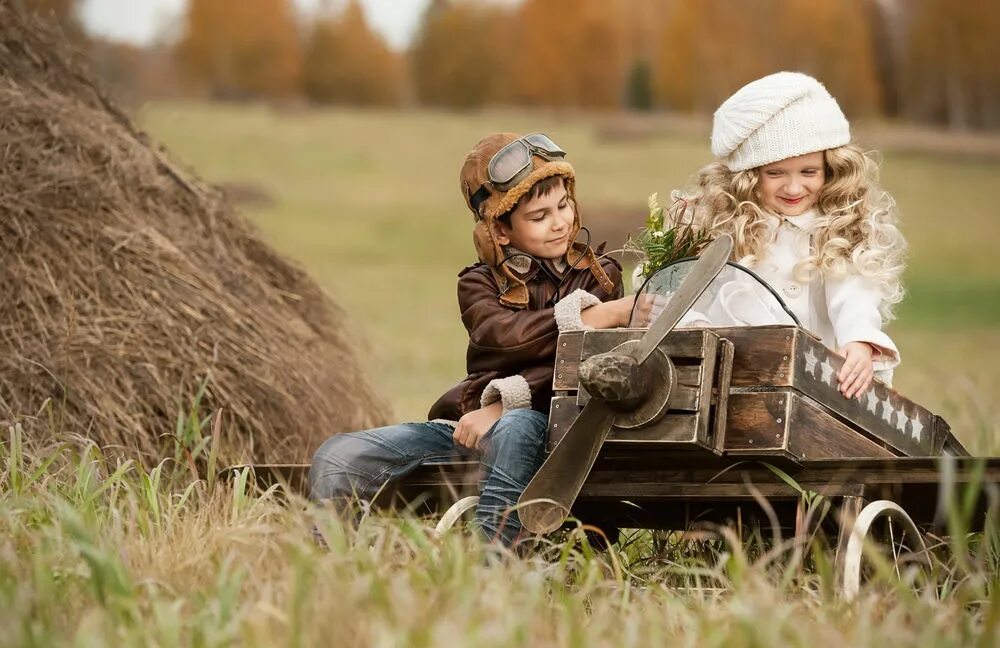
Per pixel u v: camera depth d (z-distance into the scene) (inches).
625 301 185.8
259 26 3858.3
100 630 128.0
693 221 208.1
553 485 163.3
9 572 144.2
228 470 198.7
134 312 240.8
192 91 3752.5
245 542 154.4
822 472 163.5
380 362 309.6
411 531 154.5
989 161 2234.3
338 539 148.9
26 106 251.4
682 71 3754.9
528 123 2519.7
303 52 4052.7
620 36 4062.5
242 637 127.0
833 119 204.2
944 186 2032.5
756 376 163.0
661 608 149.3
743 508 190.9
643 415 160.2
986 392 411.5
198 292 249.8
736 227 202.8
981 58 3592.5
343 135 2269.9
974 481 143.6
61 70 272.8
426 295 1290.6
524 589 142.9
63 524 161.2
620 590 154.4
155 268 247.4
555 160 193.2
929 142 2384.4
